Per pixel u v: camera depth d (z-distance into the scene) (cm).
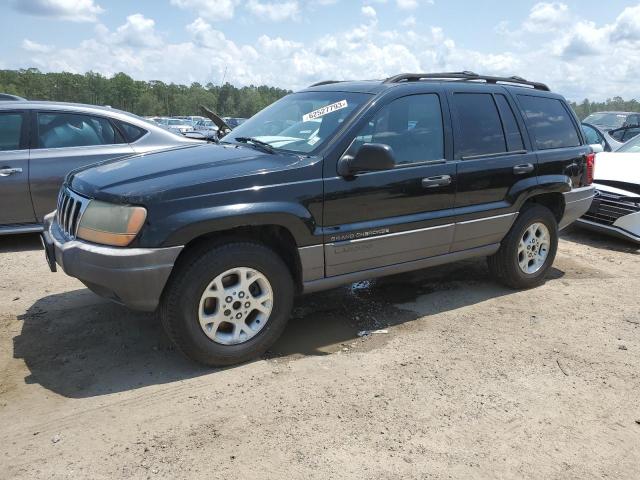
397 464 268
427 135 432
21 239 670
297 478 257
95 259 324
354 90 435
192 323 340
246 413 309
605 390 342
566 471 266
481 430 297
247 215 342
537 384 347
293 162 372
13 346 386
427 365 369
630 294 518
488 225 470
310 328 429
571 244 716
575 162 532
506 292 517
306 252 374
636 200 671
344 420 304
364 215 395
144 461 267
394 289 519
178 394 328
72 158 628
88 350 382
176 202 327
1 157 601
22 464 263
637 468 270
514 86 510
